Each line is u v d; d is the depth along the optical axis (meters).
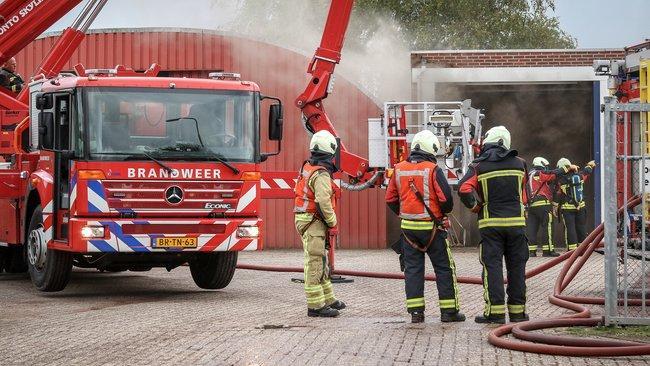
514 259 9.99
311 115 15.12
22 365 7.89
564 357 8.01
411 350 8.33
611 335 9.09
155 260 13.17
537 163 21.28
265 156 13.22
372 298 12.70
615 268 9.45
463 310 11.40
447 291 10.09
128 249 12.43
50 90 13.27
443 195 9.96
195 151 12.74
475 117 16.92
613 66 13.47
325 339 8.91
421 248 10.09
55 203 13.13
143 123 12.66
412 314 10.06
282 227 23.34
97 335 9.41
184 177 12.66
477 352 8.23
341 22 15.04
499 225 9.86
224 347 8.52
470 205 9.92
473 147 16.84
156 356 8.16
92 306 12.05
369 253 21.89
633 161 12.82
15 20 15.69
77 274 17.09
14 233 14.77
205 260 13.95
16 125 15.14
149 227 12.53
